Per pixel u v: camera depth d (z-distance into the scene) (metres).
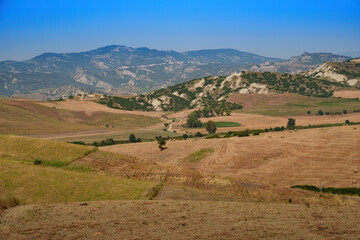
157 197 39.25
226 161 78.12
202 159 82.06
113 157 64.56
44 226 25.56
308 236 22.72
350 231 23.97
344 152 74.50
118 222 26.69
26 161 55.38
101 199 37.66
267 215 29.30
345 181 57.03
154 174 54.31
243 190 43.88
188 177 52.66
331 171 63.28
